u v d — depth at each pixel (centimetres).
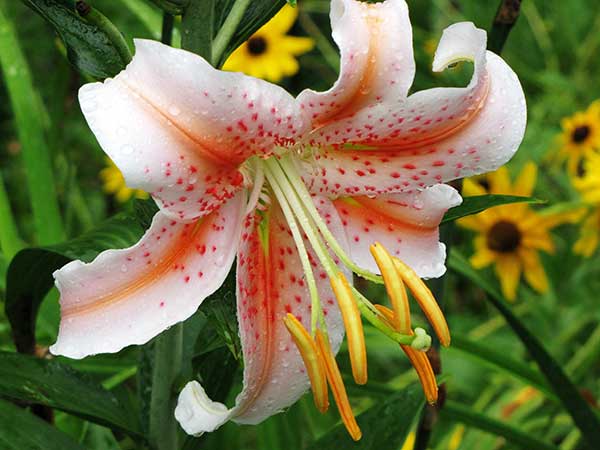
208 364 56
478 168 52
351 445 58
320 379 50
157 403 56
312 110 49
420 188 52
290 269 52
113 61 52
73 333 48
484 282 68
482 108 51
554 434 83
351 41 48
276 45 95
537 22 135
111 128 46
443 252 54
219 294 51
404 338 51
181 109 47
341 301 51
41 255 56
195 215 49
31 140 72
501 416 84
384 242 54
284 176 52
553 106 125
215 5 53
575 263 108
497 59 51
